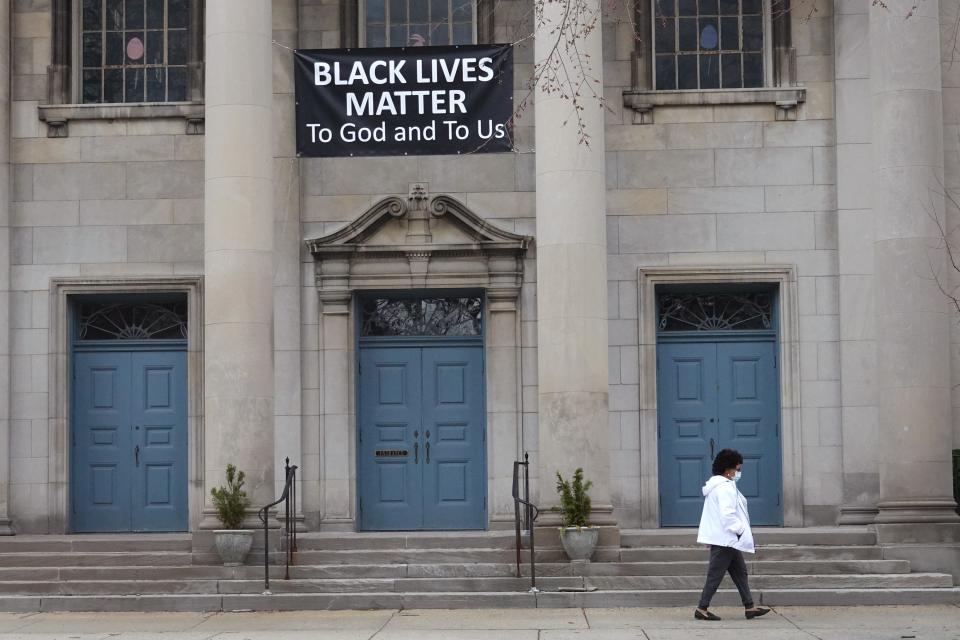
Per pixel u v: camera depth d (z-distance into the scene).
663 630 13.70
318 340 19.50
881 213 17.73
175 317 20.11
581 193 17.28
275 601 15.79
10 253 19.67
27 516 19.38
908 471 17.34
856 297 19.16
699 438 19.61
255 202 17.41
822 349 19.25
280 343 19.41
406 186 19.66
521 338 19.45
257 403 17.20
